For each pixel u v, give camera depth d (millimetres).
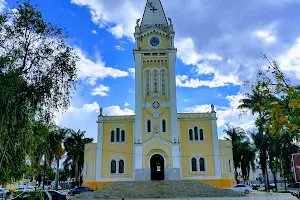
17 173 16469
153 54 53531
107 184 48219
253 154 58406
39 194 20672
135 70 52656
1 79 15328
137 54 53375
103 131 51125
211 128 50406
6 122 15242
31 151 17094
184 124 50875
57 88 17625
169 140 48969
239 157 60375
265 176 52281
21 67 16922
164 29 55188
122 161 49594
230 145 50250
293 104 12703
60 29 18469
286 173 44688
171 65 52750
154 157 49469
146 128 49938
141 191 40312
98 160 49469
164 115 50594
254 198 34469
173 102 50969
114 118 51656
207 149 49438
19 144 16125
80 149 68438
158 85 52094
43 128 17516
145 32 54344
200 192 39688
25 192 25188
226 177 48125
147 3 57594
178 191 40000
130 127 51094
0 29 16953
